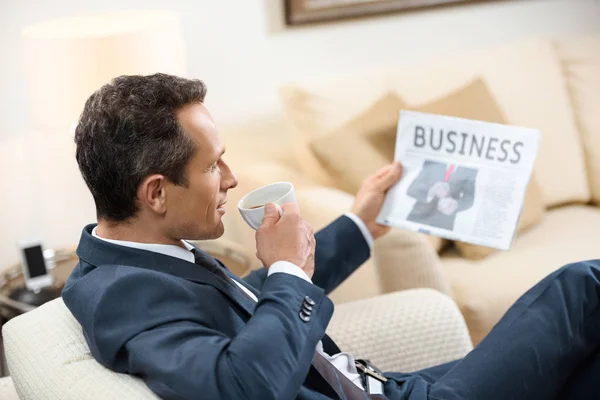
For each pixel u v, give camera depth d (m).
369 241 1.77
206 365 1.12
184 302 1.21
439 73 2.74
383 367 1.62
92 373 1.20
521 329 1.45
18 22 2.59
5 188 2.71
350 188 2.38
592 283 1.49
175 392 1.11
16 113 2.66
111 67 2.20
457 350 1.68
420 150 1.77
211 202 1.27
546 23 3.54
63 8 2.64
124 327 1.16
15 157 2.69
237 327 1.28
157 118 1.19
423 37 3.28
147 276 1.20
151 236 1.28
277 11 2.98
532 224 2.55
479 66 2.78
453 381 1.41
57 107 2.23
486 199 1.70
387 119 2.44
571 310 1.47
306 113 2.56
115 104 1.20
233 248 2.34
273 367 1.13
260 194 1.43
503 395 1.40
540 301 1.48
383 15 3.15
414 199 1.76
